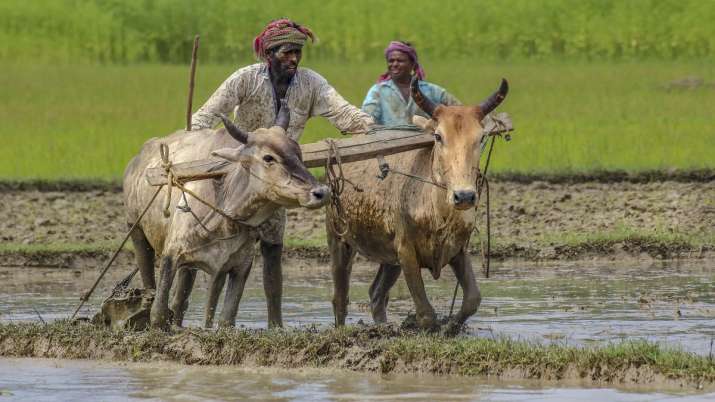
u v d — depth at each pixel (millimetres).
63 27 171375
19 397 29547
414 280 35312
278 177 32750
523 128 88125
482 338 33062
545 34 158000
